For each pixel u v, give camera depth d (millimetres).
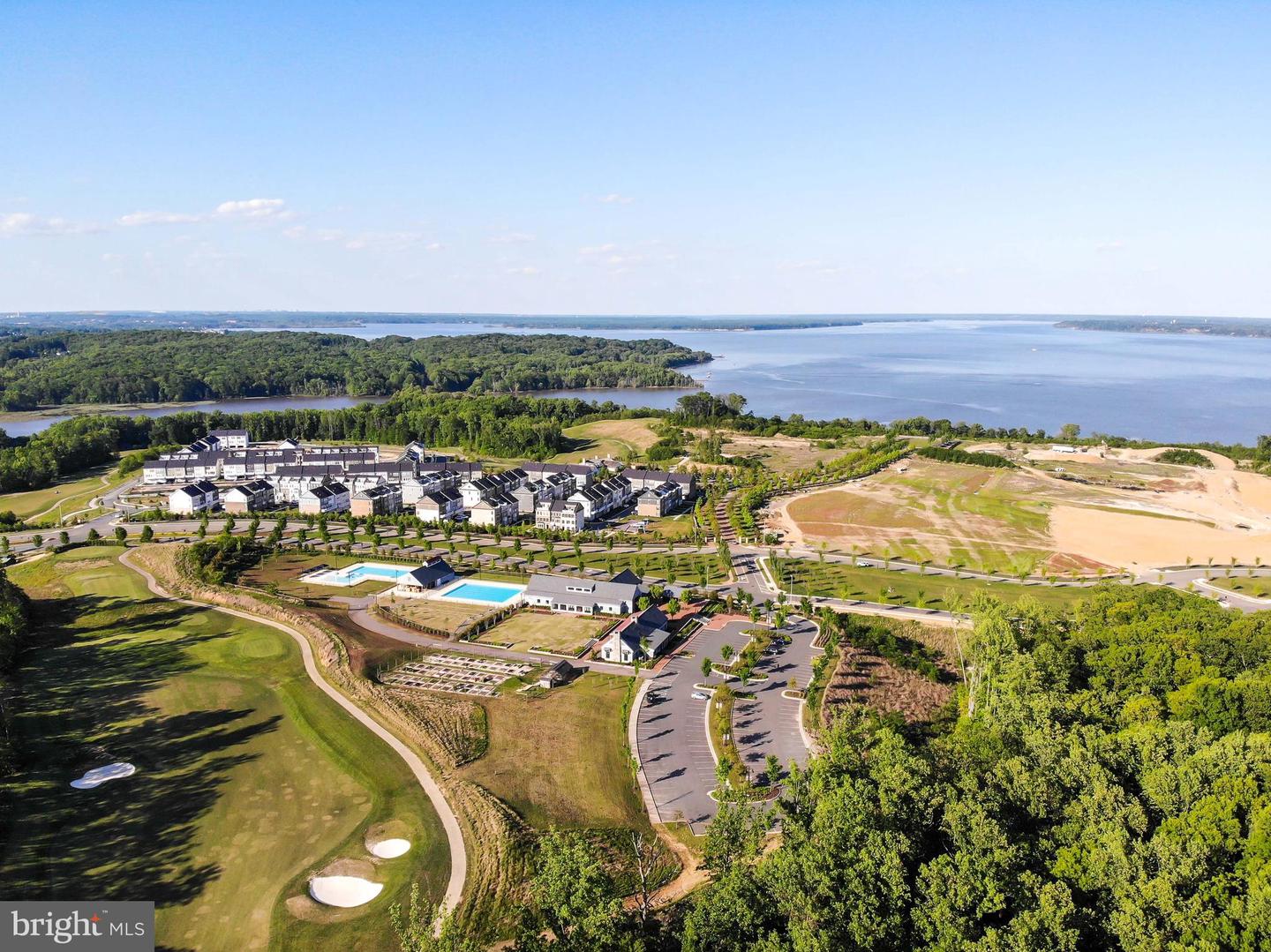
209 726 96375
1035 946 52656
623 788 85500
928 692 109750
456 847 74688
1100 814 63906
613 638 117938
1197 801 65625
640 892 68562
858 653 119438
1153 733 75625
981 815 61250
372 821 78250
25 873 69875
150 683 107812
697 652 120750
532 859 72562
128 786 83688
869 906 56094
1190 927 54312
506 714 100812
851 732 84125
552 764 89625
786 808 68812
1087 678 100750
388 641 124375
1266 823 59875
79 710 100188
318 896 68000
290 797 82250
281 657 116188
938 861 58406
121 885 68812
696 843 76125
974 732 80875
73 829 76312
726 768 85562
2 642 111938
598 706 103438
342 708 101312
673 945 60406
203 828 76750
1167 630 106562
